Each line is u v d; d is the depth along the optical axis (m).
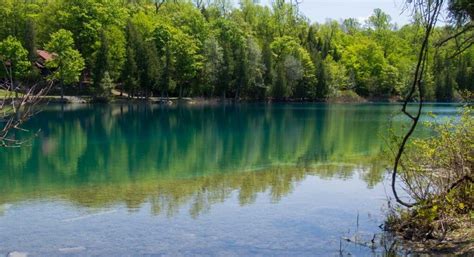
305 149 24.16
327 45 91.88
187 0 96.25
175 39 66.69
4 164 19.33
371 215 11.02
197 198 13.26
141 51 62.28
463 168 8.63
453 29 6.26
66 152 22.92
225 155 22.16
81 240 9.64
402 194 12.80
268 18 84.81
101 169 18.30
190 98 68.56
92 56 60.94
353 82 84.00
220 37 76.62
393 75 82.81
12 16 61.75
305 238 9.47
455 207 8.84
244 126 37.03
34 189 14.57
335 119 44.00
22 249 9.15
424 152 9.38
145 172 17.66
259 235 9.77
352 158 20.88
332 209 11.75
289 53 76.06
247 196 13.45
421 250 8.22
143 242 9.46
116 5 71.31
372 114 50.75
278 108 60.88
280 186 14.83
